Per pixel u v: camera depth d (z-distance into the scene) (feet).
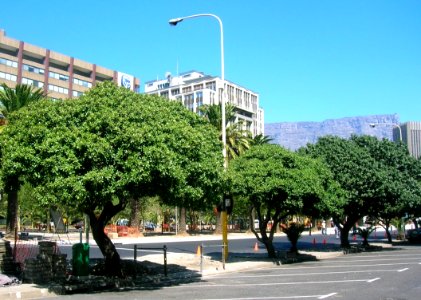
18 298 38.83
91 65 393.91
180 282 51.01
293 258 78.54
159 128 44.91
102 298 38.34
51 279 47.24
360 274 54.70
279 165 71.67
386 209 108.99
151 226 258.57
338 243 136.26
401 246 117.91
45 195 42.63
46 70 359.05
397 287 42.98
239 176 70.23
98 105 45.65
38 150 43.75
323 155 97.45
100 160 42.19
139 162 41.34
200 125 56.39
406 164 104.37
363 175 93.09
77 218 184.24
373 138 108.06
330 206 77.10
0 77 325.83
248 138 162.20
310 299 36.29
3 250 50.85
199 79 537.24
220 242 135.54
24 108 50.01
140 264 58.23
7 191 52.95
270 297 37.83
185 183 45.98
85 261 49.85
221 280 52.16
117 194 43.50
